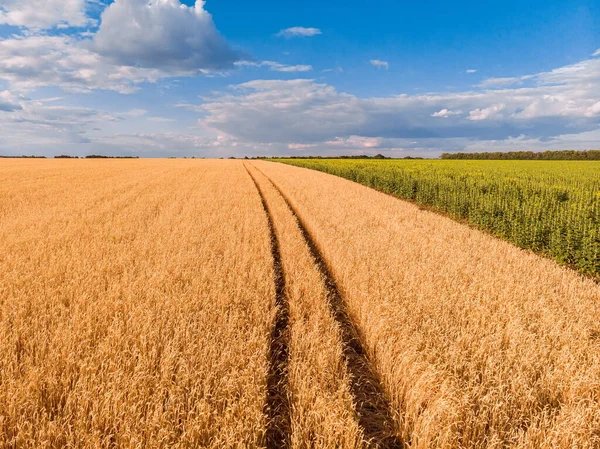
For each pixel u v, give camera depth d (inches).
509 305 217.8
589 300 242.7
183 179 1224.2
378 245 373.7
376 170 1327.5
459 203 685.3
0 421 116.3
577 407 132.0
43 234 401.1
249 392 139.2
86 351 160.6
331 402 136.3
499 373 150.9
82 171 1582.2
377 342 186.9
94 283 245.4
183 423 124.2
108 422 121.6
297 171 1699.1
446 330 189.6
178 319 194.2
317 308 224.4
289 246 387.2
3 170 1593.3
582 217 448.1
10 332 177.2
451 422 128.8
